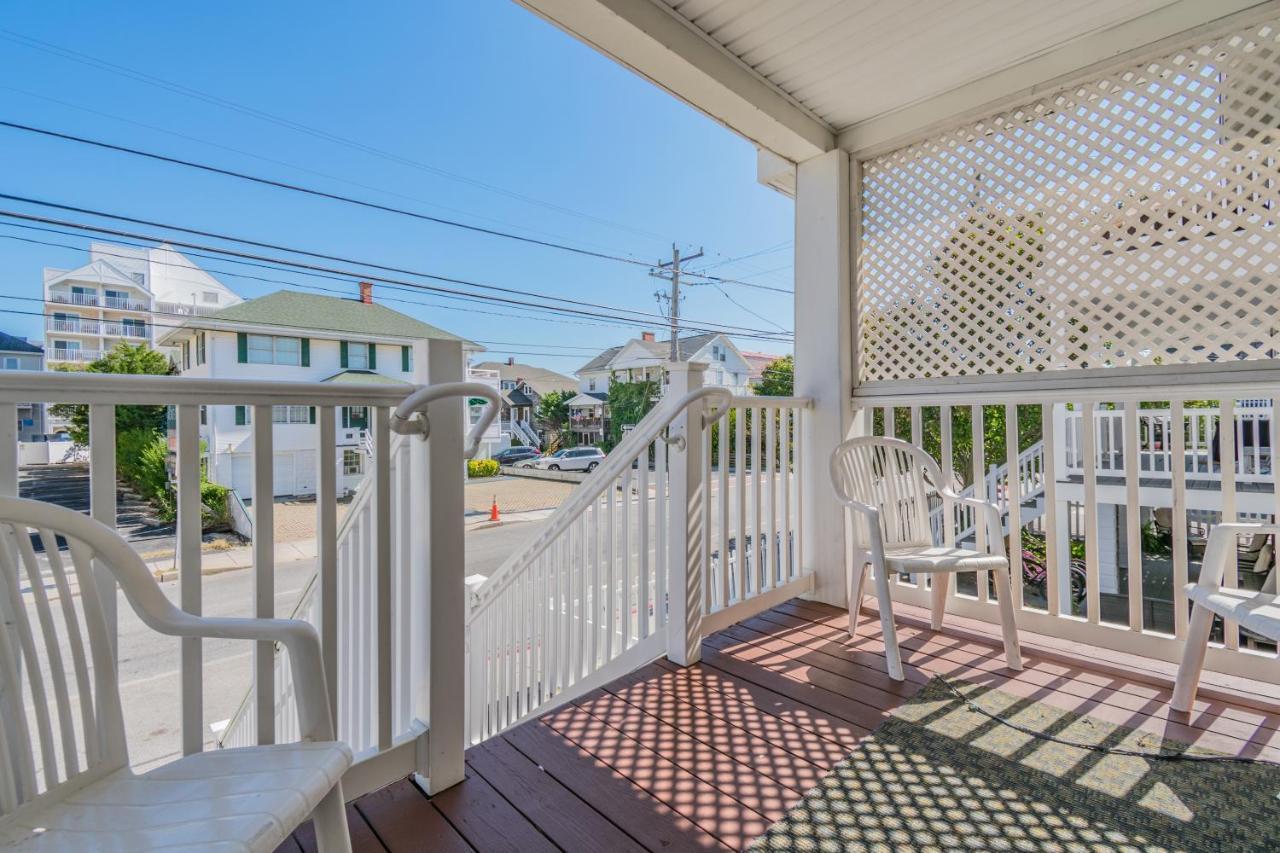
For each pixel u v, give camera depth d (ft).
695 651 6.75
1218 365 6.32
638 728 5.33
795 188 9.60
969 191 8.16
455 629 4.48
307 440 40.16
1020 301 7.71
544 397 83.30
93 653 2.70
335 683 3.92
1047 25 6.88
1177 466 6.58
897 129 8.65
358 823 4.05
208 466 36.70
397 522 4.83
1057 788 4.41
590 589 7.40
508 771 4.68
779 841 3.86
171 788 2.56
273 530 3.62
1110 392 6.99
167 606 2.76
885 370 9.00
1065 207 7.38
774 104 8.09
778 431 9.34
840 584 8.79
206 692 13.44
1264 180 6.16
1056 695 5.91
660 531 6.99
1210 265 6.43
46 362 39.17
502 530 33.50
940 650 7.11
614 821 4.07
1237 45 6.30
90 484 3.00
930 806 4.22
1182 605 6.51
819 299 9.21
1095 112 7.16
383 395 4.16
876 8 6.57
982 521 7.97
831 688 6.11
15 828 2.31
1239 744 4.97
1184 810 4.14
